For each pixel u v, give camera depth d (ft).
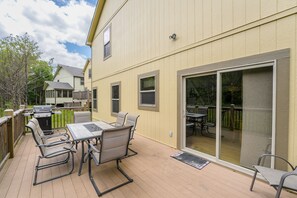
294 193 6.86
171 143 13.44
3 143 9.91
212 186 7.57
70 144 10.05
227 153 9.89
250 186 7.45
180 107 12.50
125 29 20.44
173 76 13.12
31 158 11.02
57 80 87.10
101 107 29.45
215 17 9.85
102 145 7.36
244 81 8.81
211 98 10.54
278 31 7.28
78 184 7.80
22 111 16.67
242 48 8.58
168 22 13.48
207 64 10.36
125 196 6.86
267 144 7.97
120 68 21.99
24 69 34.83
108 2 25.31
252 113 8.55
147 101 16.79
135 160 10.71
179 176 8.57
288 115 6.99
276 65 7.32
